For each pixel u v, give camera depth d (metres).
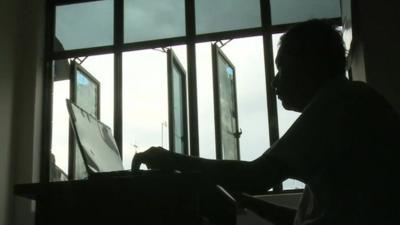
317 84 1.12
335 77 1.11
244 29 5.16
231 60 5.16
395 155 0.97
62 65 5.57
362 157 0.97
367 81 3.03
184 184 0.99
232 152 4.98
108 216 0.99
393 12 3.09
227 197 1.08
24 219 4.98
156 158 1.10
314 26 1.13
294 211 1.41
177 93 5.29
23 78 5.38
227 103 5.08
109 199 1.00
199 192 1.03
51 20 5.64
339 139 0.99
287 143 1.03
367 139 0.98
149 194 0.99
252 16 5.19
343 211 0.97
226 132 5.04
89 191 1.01
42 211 1.01
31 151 5.20
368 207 0.95
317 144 1.00
